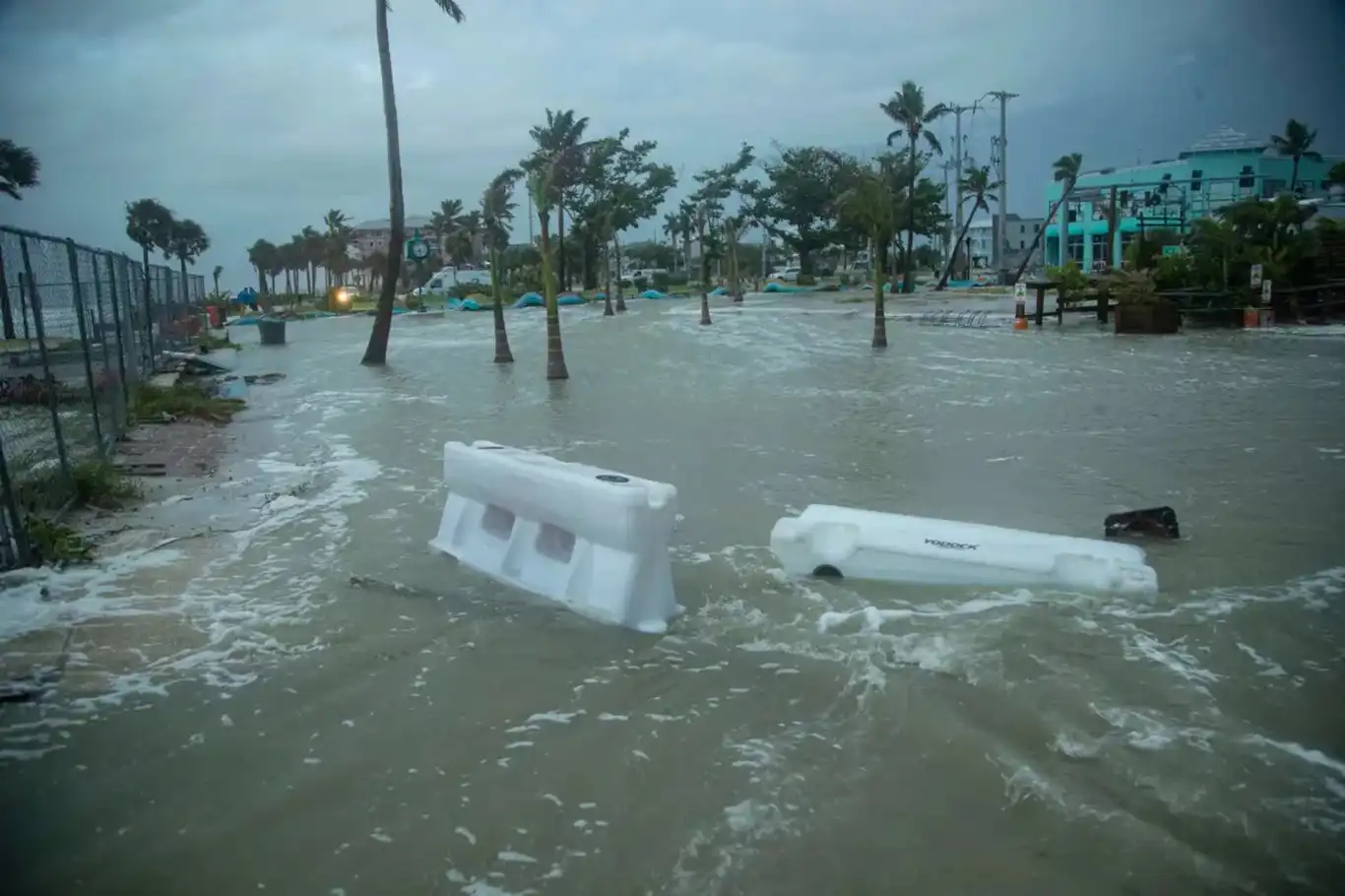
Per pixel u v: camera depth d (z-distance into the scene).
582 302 59.91
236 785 3.99
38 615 5.90
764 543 7.34
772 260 111.62
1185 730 4.26
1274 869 3.32
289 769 4.11
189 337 30.47
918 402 14.98
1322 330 26.75
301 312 55.59
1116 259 52.53
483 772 4.06
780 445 11.52
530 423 13.56
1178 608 5.69
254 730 4.46
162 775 4.07
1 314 12.34
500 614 5.86
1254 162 46.19
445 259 85.56
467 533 7.01
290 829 3.68
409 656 5.27
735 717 4.50
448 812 3.77
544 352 25.67
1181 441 11.30
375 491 9.27
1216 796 3.75
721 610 5.87
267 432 13.38
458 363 23.27
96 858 3.52
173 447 12.11
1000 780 3.90
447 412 14.99
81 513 8.48
